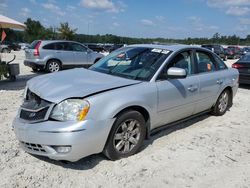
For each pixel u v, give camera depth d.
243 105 7.85
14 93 8.10
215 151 4.60
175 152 4.47
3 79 11.12
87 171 3.74
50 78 4.34
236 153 4.58
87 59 14.93
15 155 4.05
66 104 3.55
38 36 56.84
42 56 13.51
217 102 6.30
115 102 3.79
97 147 3.71
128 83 4.18
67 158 3.51
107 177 3.64
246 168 4.10
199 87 5.37
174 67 4.65
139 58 4.87
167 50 4.96
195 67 5.43
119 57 5.12
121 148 4.05
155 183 3.57
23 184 3.38
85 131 3.51
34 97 3.91
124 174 3.73
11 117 5.71
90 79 4.25
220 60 6.38
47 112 3.56
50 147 3.50
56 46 13.89
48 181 3.48
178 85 4.82
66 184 3.44
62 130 3.43
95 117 3.60
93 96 3.67
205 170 3.97
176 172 3.87
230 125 5.96
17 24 11.18
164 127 4.92
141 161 4.10
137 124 4.16
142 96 4.15
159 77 4.54
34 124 3.58
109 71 4.80
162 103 4.53
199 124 5.92
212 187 3.57
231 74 6.50
